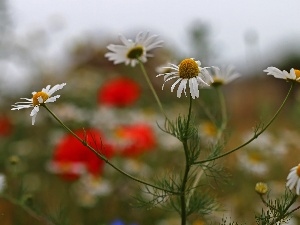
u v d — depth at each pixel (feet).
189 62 1.56
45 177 3.21
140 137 2.93
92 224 2.72
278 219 1.56
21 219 2.57
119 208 2.79
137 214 2.73
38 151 3.51
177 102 4.38
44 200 2.85
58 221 2.07
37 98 1.61
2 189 2.17
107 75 4.95
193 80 1.55
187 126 1.54
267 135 3.10
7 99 4.37
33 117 1.59
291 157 3.43
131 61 1.85
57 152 2.63
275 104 4.95
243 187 2.73
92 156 2.60
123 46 1.84
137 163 2.94
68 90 4.38
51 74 4.65
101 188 2.79
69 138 2.63
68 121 3.40
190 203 1.71
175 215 2.70
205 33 4.12
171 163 3.19
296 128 3.82
